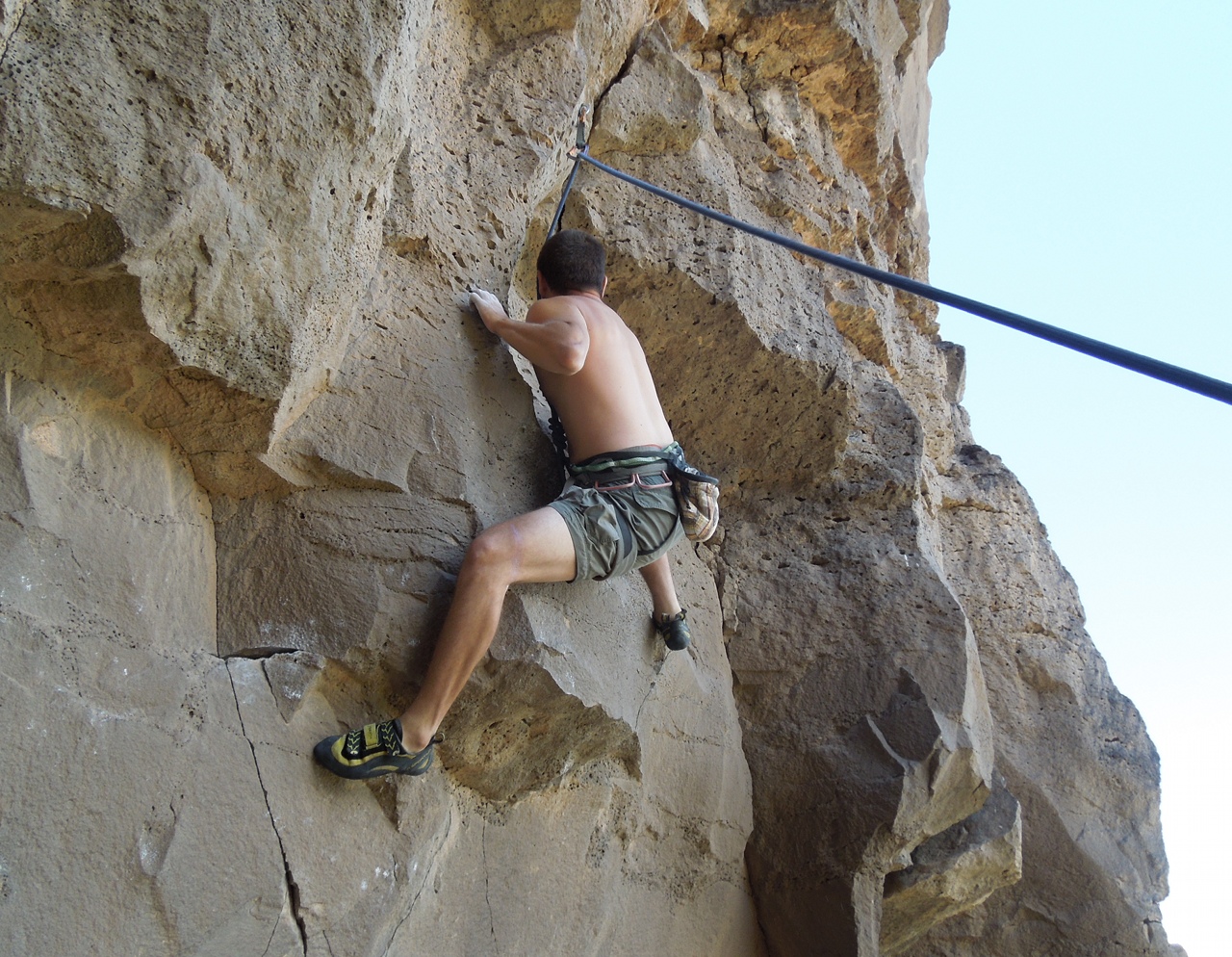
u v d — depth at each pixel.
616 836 3.80
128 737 2.48
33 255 2.34
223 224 2.49
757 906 4.43
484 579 2.90
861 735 4.36
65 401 2.58
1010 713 5.43
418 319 3.39
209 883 2.52
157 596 2.68
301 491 3.03
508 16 4.10
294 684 2.83
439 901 3.12
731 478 4.74
